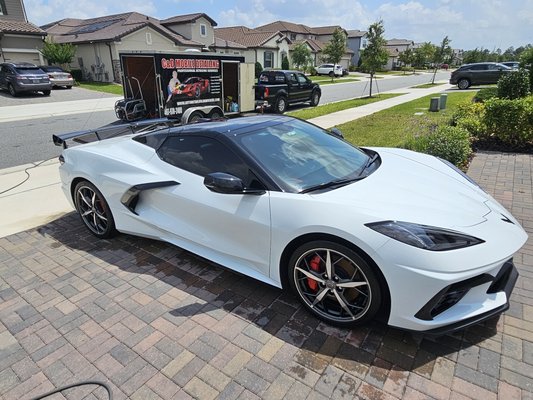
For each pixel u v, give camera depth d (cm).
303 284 247
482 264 202
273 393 193
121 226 348
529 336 224
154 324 246
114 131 440
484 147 714
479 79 2125
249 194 254
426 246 200
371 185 257
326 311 242
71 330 243
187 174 300
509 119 695
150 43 2764
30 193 518
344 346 222
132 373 208
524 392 188
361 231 210
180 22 3256
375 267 210
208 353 220
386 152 348
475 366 204
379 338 227
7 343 234
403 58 5706
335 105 1529
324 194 242
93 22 3612
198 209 286
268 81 1483
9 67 1820
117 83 2617
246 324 244
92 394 196
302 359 214
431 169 302
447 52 4369
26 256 341
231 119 347
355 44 6538
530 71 1373
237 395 193
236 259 276
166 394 195
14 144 867
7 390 201
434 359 210
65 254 343
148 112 1189
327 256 227
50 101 1733
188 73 1058
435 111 1221
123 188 329
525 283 275
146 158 333
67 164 379
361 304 228
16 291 287
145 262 325
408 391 191
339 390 193
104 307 265
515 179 520
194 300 270
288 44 4278
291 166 274
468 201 247
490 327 233
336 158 301
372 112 1288
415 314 206
